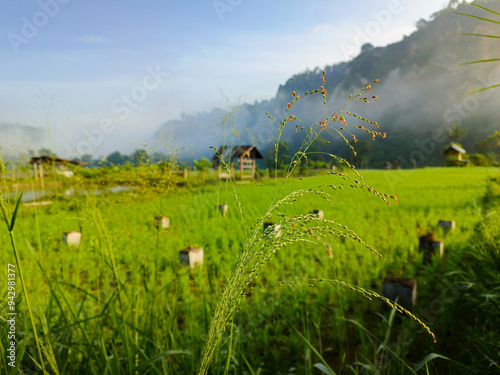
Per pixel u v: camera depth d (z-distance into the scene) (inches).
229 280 47.4
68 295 160.7
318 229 46.6
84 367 87.0
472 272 193.3
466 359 142.3
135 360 87.7
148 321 108.5
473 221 427.8
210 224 422.3
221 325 47.0
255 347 163.5
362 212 556.7
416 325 178.4
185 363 96.9
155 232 261.0
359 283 233.1
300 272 252.7
